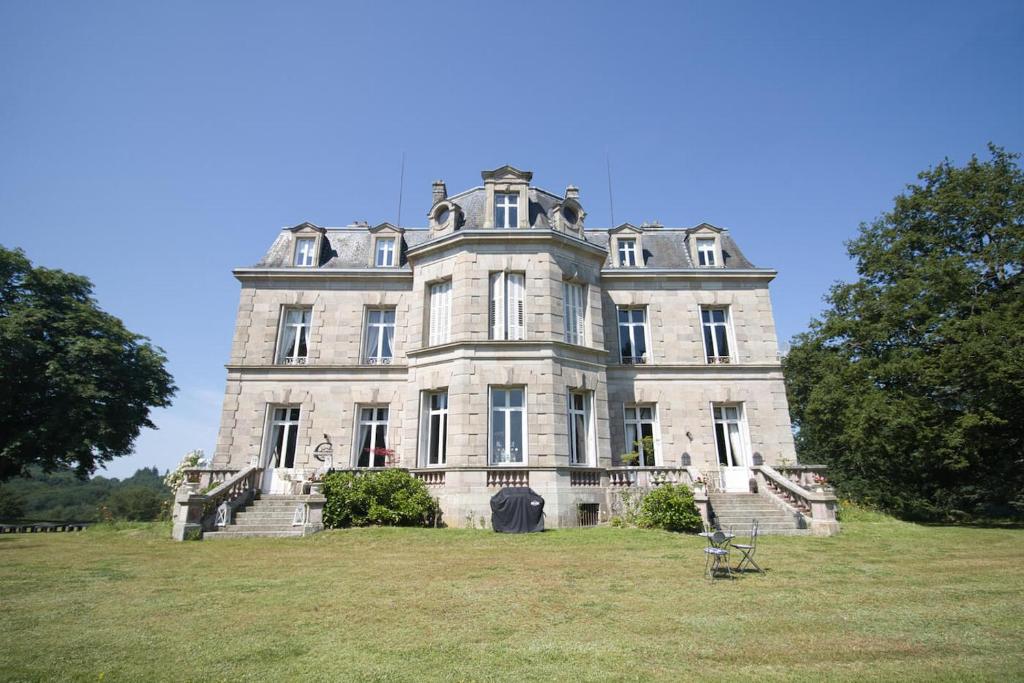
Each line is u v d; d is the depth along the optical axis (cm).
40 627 655
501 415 1802
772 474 1844
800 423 3956
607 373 2148
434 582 901
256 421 2073
